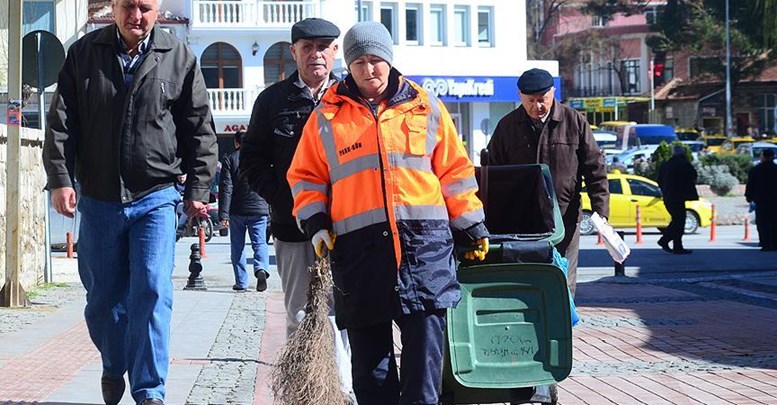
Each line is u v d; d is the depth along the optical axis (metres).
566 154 8.26
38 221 14.84
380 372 5.45
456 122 54.38
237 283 14.88
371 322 5.30
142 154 6.19
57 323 10.93
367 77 5.36
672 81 85.94
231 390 7.78
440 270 5.27
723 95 82.50
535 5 91.88
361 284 5.28
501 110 55.53
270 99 7.02
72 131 6.29
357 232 5.32
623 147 61.97
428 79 52.66
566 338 5.64
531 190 6.64
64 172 6.20
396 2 52.34
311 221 5.42
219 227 30.86
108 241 6.27
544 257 5.75
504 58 55.06
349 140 5.35
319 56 6.95
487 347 5.61
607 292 15.45
